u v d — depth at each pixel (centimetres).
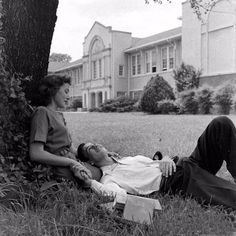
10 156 363
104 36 3909
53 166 362
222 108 2062
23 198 305
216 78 2419
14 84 357
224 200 326
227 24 2347
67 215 282
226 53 2362
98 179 378
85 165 378
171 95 2494
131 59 3769
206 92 2134
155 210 294
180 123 1395
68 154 378
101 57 3994
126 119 1834
